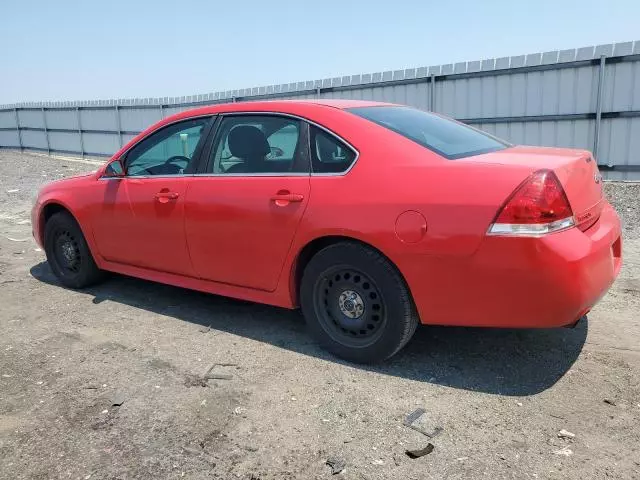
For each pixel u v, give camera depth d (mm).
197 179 4129
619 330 3955
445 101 12758
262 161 3848
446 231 3023
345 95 14828
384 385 3287
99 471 2566
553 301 2891
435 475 2473
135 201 4480
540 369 3424
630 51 10203
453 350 3725
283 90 16625
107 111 22703
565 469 2488
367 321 3453
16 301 5016
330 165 3529
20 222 9172
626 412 2920
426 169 3189
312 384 3322
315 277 3590
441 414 2959
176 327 4281
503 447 2658
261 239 3744
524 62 11422
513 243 2875
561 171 2990
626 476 2432
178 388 3309
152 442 2773
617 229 3469
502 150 3662
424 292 3164
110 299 4992
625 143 10625
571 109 11070
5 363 3721
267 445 2725
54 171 17750
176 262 4320
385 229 3201
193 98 19547
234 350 3836
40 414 3066
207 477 2504
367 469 2527
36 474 2562
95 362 3697
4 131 28375
